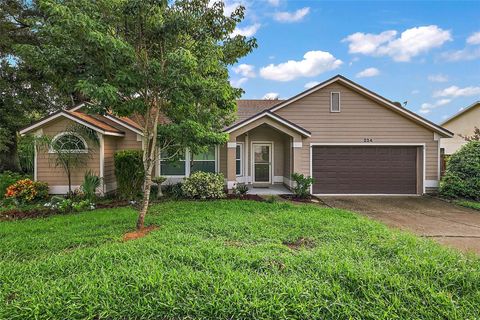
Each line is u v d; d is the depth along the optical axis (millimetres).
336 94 13055
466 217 8398
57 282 3383
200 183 10219
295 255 4324
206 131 7695
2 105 15750
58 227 6207
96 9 5203
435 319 2777
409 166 13016
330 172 12992
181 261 3982
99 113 5848
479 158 11508
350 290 3225
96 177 10109
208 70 6305
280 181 15094
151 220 6625
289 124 12086
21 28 15453
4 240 5254
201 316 2834
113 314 2848
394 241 4883
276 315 2826
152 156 6289
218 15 6742
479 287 3266
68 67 5398
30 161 13016
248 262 3945
